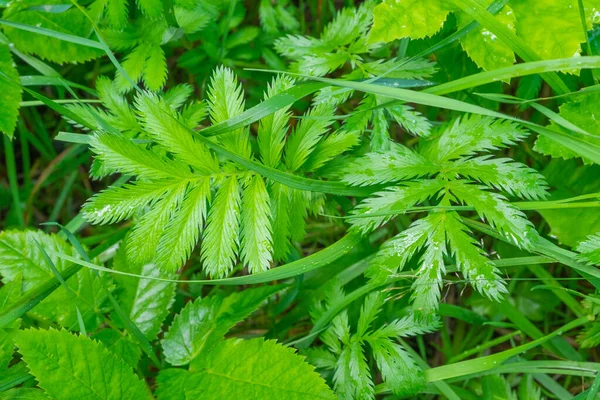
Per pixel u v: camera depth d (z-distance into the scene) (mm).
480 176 528
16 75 580
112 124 570
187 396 545
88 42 550
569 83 581
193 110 575
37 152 691
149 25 588
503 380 572
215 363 549
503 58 546
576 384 606
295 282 594
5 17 587
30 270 569
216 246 528
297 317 606
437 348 628
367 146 593
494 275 516
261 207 530
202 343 558
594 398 553
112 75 664
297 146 543
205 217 531
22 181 693
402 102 543
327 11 671
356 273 599
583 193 586
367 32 575
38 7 579
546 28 545
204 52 630
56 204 666
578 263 529
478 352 622
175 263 527
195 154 533
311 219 652
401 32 543
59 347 530
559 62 519
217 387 546
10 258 568
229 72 540
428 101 523
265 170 530
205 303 566
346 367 553
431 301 521
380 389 561
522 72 523
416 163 534
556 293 596
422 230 523
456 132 538
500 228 517
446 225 522
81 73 671
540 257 538
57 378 528
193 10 599
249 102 653
